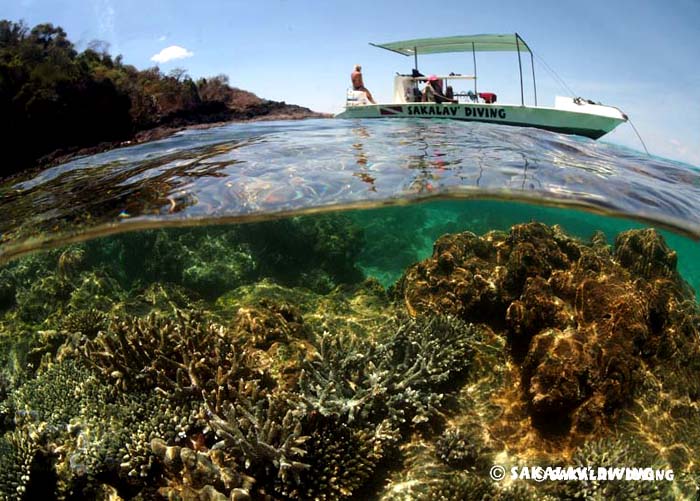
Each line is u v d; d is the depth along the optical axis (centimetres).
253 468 363
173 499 333
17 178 939
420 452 414
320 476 359
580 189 671
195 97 1561
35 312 688
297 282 834
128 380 446
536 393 435
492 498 359
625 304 482
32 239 662
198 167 772
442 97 1319
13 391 519
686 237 736
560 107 1146
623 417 435
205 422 388
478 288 567
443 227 1042
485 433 433
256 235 844
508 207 838
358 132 1084
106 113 1185
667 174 811
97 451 390
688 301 617
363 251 976
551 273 556
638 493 364
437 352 487
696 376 469
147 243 811
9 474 388
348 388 439
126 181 737
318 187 677
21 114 1041
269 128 1261
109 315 637
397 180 689
